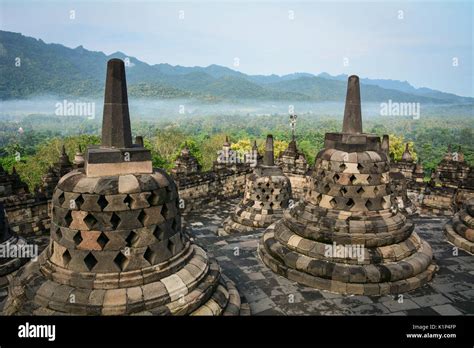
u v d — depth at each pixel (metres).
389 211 11.33
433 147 110.12
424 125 182.50
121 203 6.91
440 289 10.54
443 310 9.48
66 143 49.09
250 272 11.53
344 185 11.18
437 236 15.20
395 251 10.70
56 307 6.63
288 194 20.34
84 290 6.75
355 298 9.98
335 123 155.25
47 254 7.68
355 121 11.61
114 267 6.90
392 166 30.91
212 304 7.61
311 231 11.11
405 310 9.44
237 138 109.56
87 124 131.75
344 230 10.79
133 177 7.18
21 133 93.69
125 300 6.62
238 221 20.23
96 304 6.53
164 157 67.38
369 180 11.13
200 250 8.88
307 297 10.01
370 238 10.59
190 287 7.32
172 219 7.70
